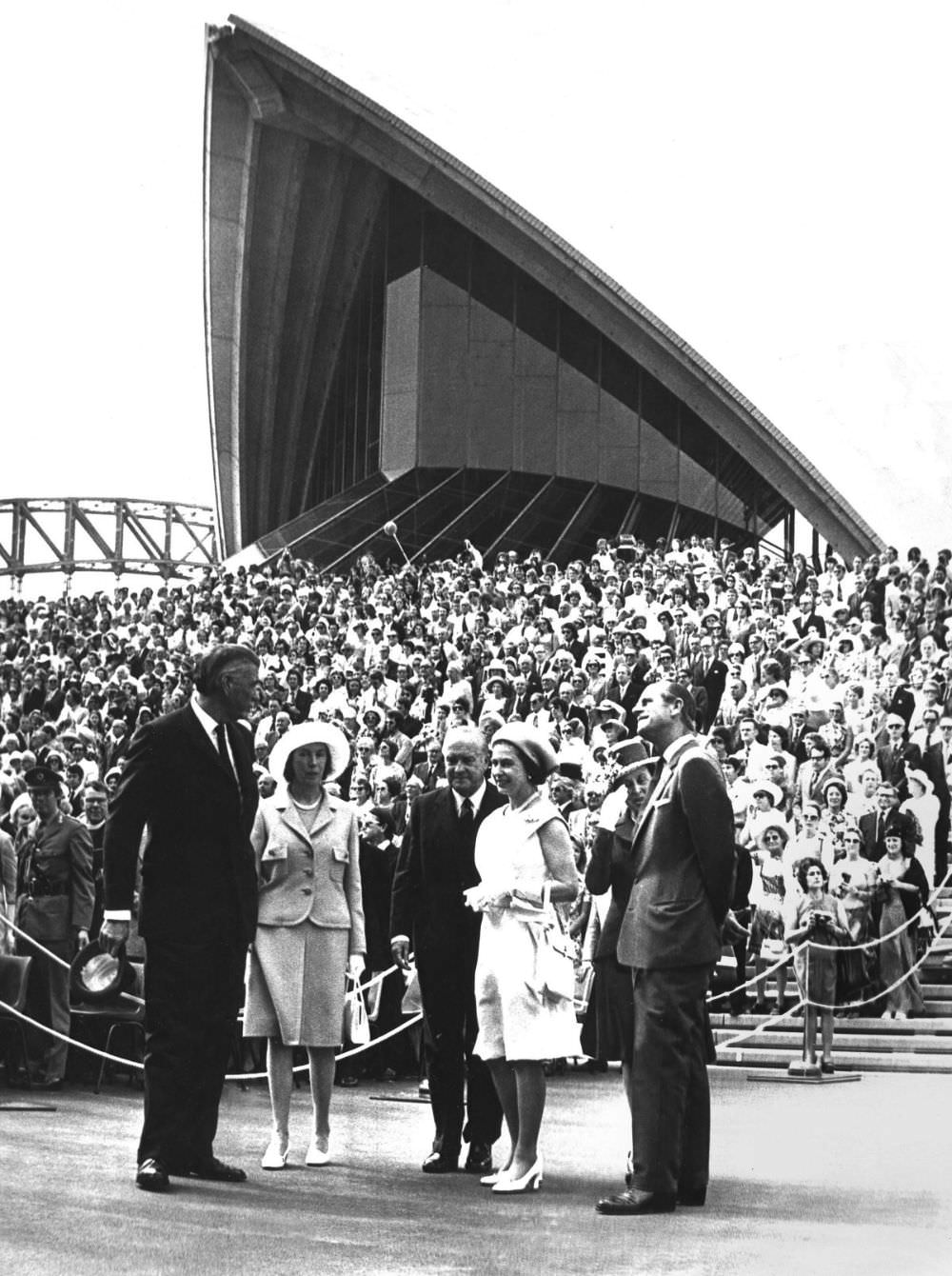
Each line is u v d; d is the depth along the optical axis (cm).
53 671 3144
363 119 4697
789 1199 798
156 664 2953
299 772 907
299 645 2981
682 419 4738
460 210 4741
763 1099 1220
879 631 2350
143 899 832
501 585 3241
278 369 5344
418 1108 1171
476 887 853
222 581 3791
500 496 4703
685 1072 774
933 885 1647
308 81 4647
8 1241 662
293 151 4884
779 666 2162
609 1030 880
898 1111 1141
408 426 4838
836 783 1555
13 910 1227
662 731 813
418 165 4716
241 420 5403
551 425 4781
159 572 5794
